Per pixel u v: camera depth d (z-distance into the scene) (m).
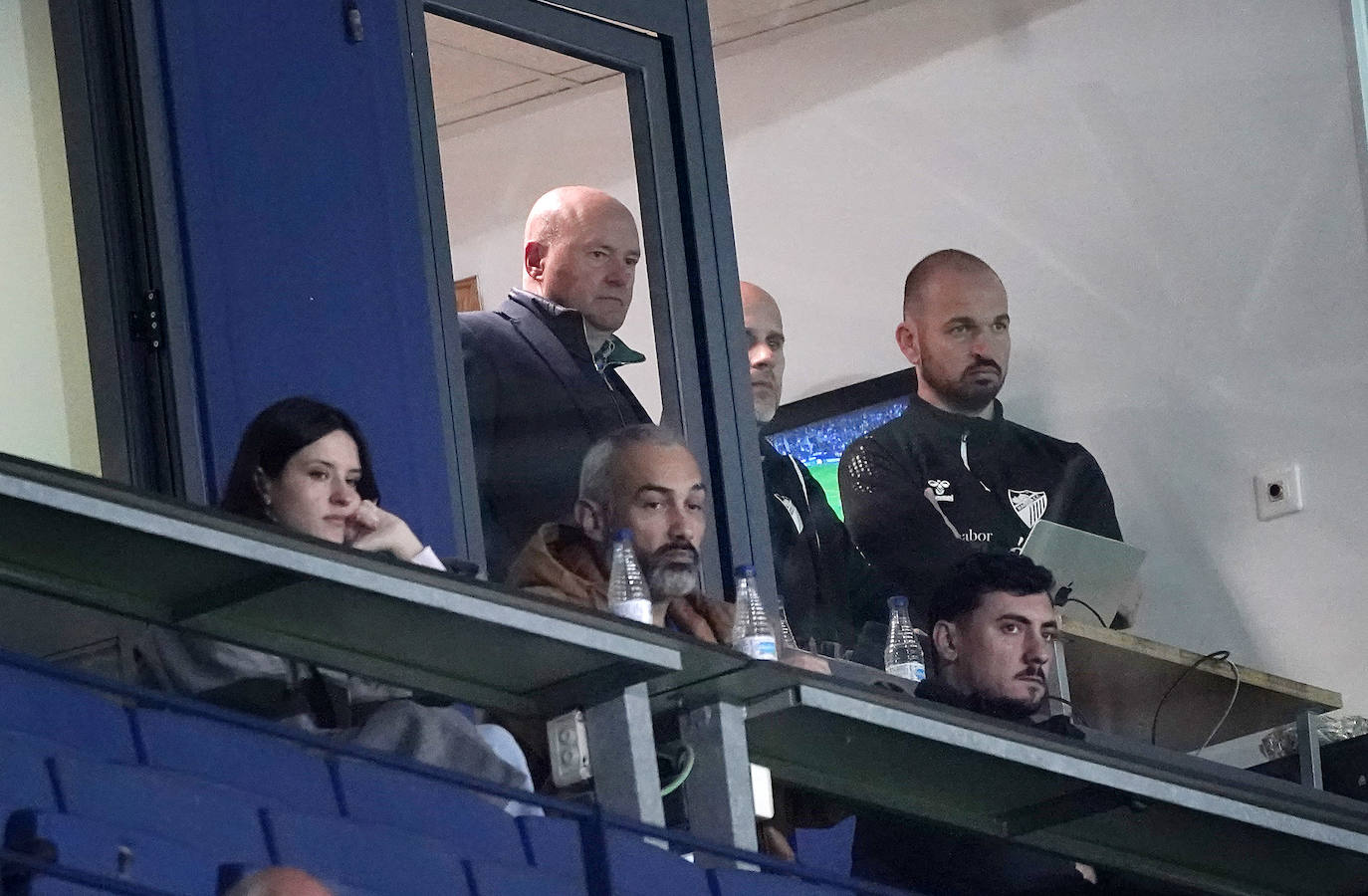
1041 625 15.91
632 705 9.24
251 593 8.43
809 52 24.59
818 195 24.47
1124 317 23.69
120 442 15.28
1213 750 21.33
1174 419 23.42
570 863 9.33
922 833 12.41
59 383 15.38
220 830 8.28
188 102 15.84
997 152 24.25
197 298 15.53
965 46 24.47
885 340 23.95
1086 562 20.47
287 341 16.02
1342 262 22.95
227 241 15.84
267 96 16.38
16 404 15.15
